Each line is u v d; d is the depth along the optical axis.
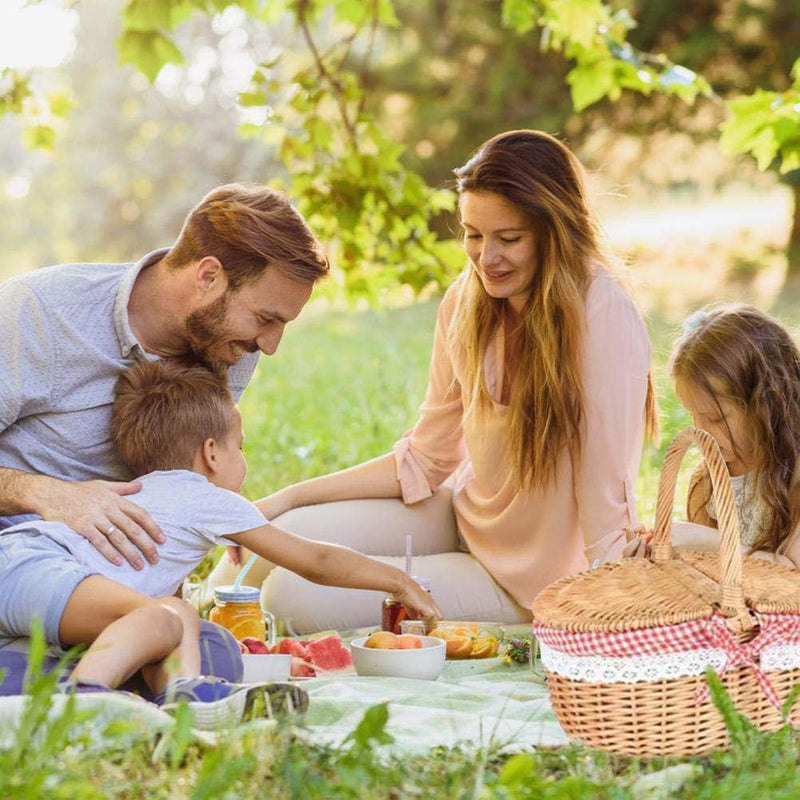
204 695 2.80
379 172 6.58
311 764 2.37
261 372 11.87
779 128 5.93
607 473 4.06
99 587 3.02
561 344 4.04
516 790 2.22
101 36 34.50
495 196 3.95
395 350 12.36
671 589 2.84
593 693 2.71
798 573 2.98
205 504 3.43
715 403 3.84
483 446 4.39
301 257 3.55
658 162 21.83
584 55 6.71
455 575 4.40
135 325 3.64
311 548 3.56
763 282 19.70
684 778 2.42
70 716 2.20
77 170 34.31
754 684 2.75
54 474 3.62
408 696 3.19
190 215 3.62
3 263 36.69
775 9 17.56
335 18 6.76
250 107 6.45
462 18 19.52
